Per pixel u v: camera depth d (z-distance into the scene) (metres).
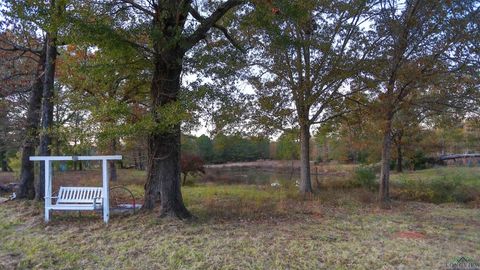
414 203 14.52
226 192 16.50
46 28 8.30
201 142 41.34
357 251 7.11
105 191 9.27
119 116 9.00
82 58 12.88
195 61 9.67
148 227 8.65
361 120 15.44
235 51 10.48
